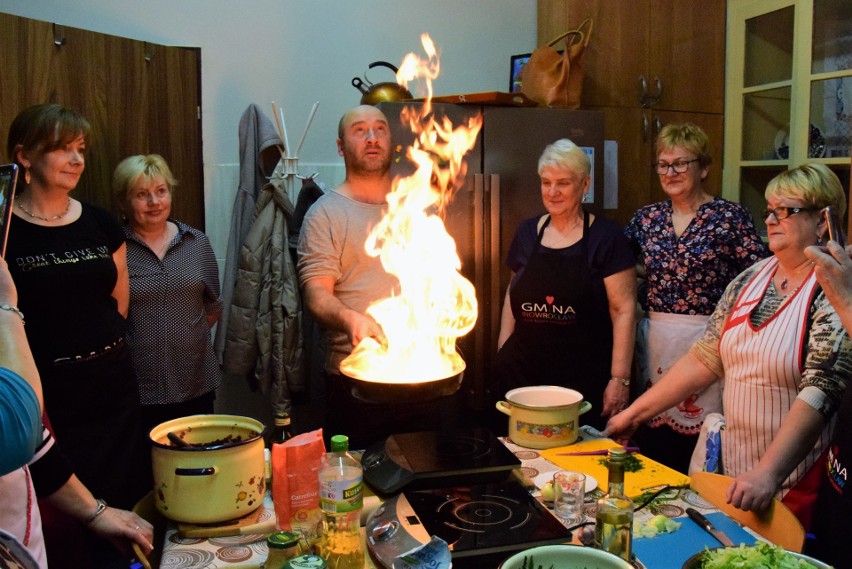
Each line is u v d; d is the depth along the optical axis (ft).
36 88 8.25
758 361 5.97
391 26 11.57
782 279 6.16
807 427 5.32
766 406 5.95
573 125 10.32
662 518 4.74
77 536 5.62
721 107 12.46
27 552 3.45
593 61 11.35
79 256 7.27
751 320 6.16
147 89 9.50
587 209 10.58
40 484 4.62
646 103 11.75
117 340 7.73
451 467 4.91
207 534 4.59
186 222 10.17
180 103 9.95
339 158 11.51
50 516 5.39
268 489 5.23
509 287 9.09
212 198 10.87
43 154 6.98
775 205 6.06
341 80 11.37
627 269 8.55
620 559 3.83
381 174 8.45
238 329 9.83
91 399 7.47
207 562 4.28
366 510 4.78
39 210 7.20
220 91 10.74
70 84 8.59
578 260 8.54
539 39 12.34
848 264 4.83
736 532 4.65
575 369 8.68
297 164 11.10
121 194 8.57
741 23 12.09
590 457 5.83
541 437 6.05
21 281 6.95
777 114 11.68
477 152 9.99
